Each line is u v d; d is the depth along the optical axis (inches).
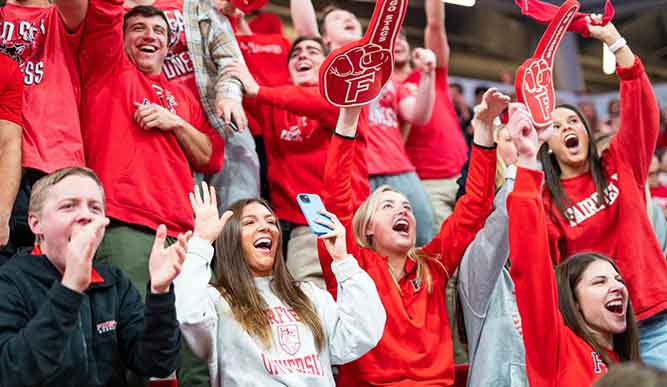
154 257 159.3
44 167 211.2
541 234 190.4
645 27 416.5
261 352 180.4
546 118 205.3
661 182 365.4
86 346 163.6
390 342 205.9
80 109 225.0
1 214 199.6
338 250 190.9
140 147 222.4
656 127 248.2
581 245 240.4
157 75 237.0
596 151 247.6
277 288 191.6
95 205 169.2
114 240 214.1
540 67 207.2
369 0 352.5
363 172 254.4
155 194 220.1
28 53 220.5
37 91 217.5
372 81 206.7
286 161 259.1
